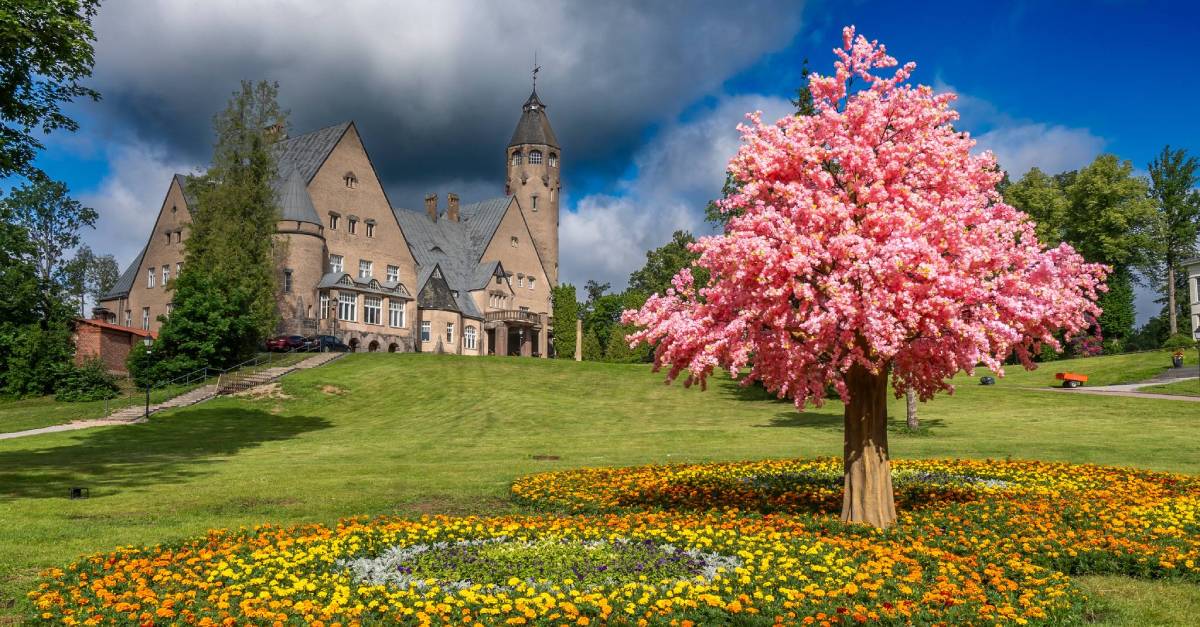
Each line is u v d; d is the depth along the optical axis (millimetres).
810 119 11945
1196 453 21656
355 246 77438
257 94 61938
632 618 7648
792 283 10375
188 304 53500
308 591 8797
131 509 15062
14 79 20938
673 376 12195
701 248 11586
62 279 96625
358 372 53594
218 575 9359
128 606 8133
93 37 21531
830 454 22891
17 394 52188
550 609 7895
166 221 76562
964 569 9242
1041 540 10547
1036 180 78938
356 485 17953
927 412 37531
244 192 60219
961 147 11672
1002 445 24078
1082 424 30812
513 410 42344
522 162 106812
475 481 18297
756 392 49250
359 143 78875
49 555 11023
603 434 32281
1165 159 75938
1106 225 74375
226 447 30750
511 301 93438
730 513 12578
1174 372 50875
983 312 10625
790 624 7402
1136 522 11531
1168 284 77562
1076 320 11703
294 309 69750
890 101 11703
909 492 14688
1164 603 8445
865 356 11508
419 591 8781
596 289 120062
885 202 10914
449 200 98562
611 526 11805
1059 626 7641
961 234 10602
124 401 46000
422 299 82625
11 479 20266
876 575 8914
